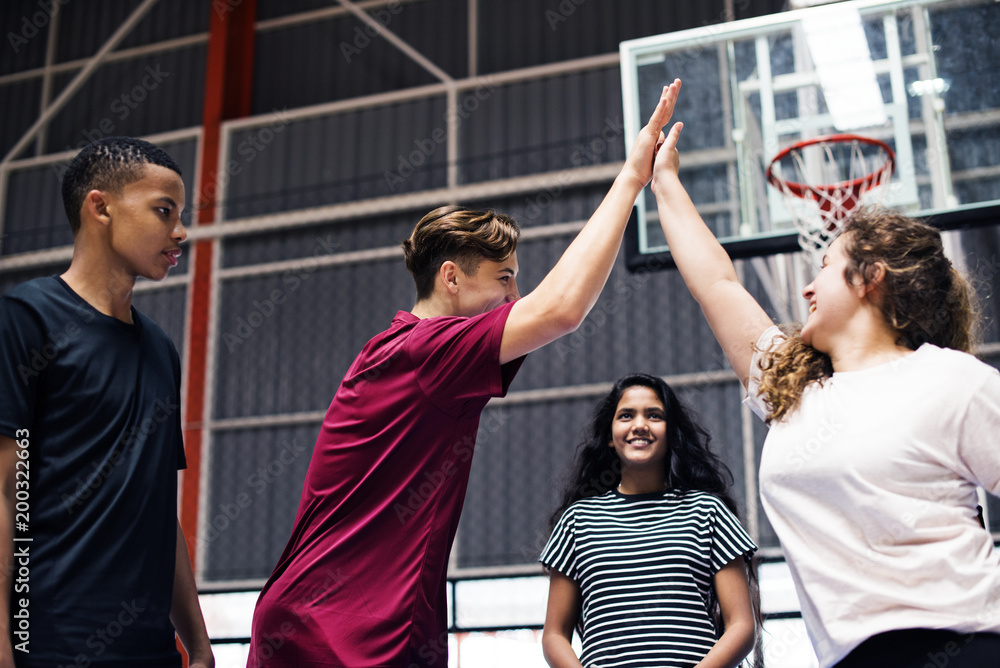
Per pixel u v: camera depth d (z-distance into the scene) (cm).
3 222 917
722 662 204
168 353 176
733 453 708
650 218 385
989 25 373
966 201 360
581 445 270
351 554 150
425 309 174
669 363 745
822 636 126
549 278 153
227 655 706
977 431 127
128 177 166
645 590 218
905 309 142
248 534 792
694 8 820
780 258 523
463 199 817
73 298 162
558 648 222
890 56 386
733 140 399
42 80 959
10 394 148
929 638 119
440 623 155
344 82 900
